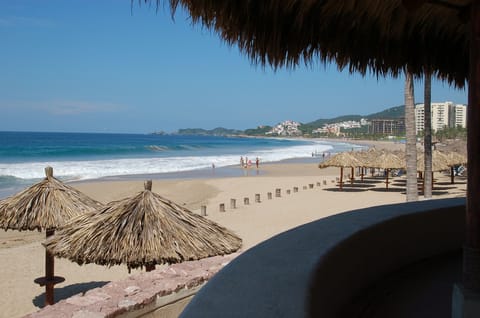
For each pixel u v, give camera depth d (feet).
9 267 35.81
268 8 8.79
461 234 15.02
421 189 84.53
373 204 67.26
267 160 196.13
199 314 5.93
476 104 8.41
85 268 34.99
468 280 8.72
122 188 91.50
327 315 8.04
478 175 8.46
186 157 195.21
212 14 8.48
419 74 13.70
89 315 13.38
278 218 56.18
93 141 358.84
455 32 12.26
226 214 58.90
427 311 10.48
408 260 13.34
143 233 18.19
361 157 87.71
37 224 23.22
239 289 6.78
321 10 9.35
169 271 17.83
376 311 10.18
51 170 25.66
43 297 29.37
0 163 141.59
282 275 7.38
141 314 14.71
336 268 9.09
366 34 11.00
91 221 19.39
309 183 97.14
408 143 48.01
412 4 9.11
